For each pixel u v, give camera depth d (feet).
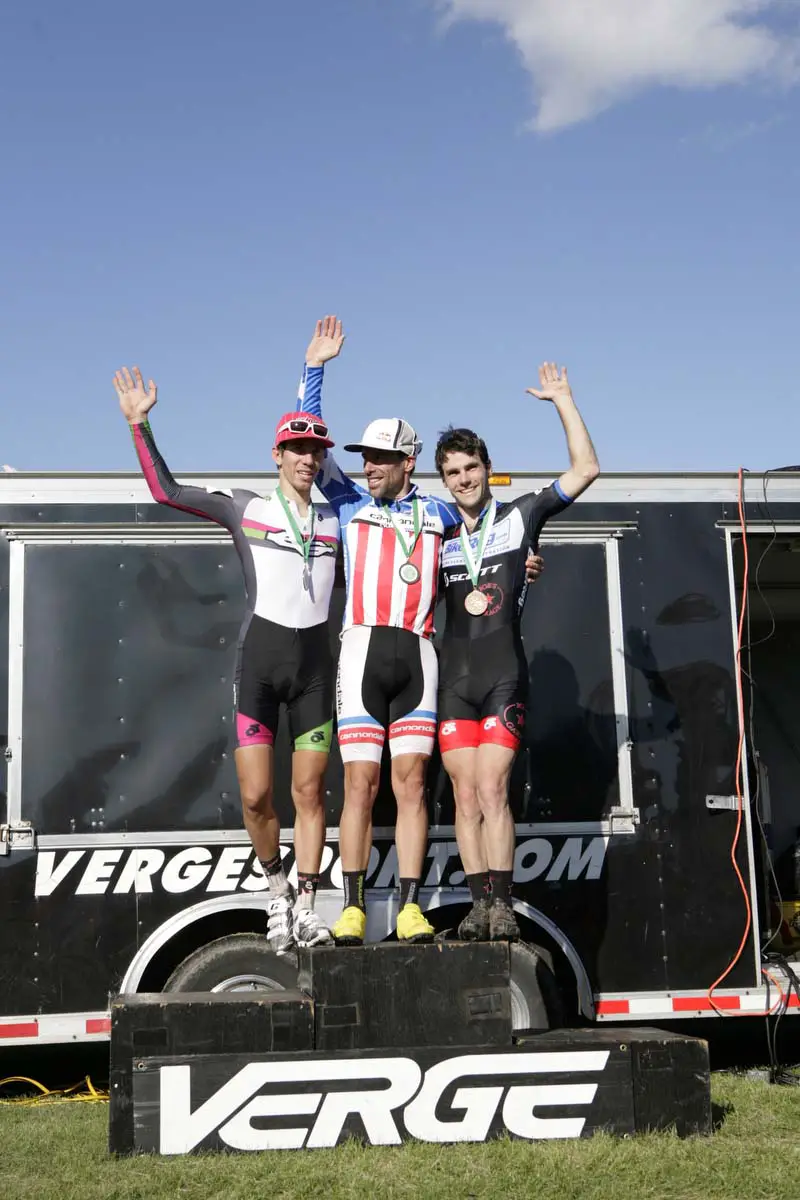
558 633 19.27
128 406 16.08
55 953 17.63
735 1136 14.62
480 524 16.05
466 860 15.56
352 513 16.52
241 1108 14.02
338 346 16.90
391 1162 13.46
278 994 14.96
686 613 19.65
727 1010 18.78
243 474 18.83
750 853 19.19
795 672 28.37
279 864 16.12
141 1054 14.03
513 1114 14.26
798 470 20.17
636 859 18.92
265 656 15.70
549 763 18.93
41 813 17.88
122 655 18.37
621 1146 13.85
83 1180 12.98
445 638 16.03
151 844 18.01
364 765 15.33
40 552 18.48
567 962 18.83
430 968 14.58
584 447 15.88
